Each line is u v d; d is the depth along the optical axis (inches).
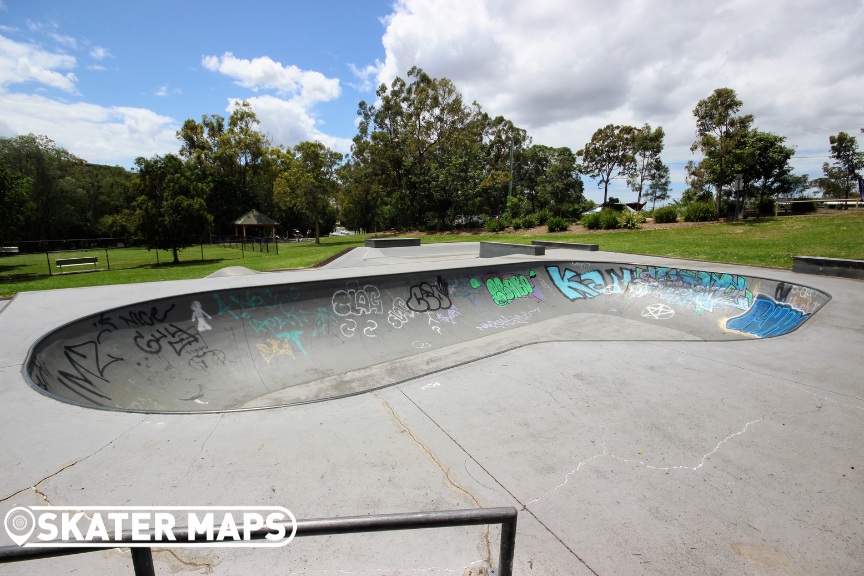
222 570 82.6
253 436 135.9
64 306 308.5
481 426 145.9
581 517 100.1
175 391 247.9
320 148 1403.8
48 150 1680.6
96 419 144.4
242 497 103.4
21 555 50.1
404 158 1397.6
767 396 169.8
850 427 144.0
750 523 98.5
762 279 397.1
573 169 1521.9
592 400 167.6
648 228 908.6
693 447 132.3
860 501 106.3
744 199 942.4
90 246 1679.4
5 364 193.9
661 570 84.8
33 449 124.5
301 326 325.1
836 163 1411.2
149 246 895.7
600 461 124.3
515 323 406.6
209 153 1734.7
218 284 388.8
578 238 884.0
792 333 256.8
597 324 400.5
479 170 1451.8
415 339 353.7
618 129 1685.5
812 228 695.1
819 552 89.9
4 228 672.4
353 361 312.7
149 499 101.8
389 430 142.2
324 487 108.8
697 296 422.9
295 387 274.2
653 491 110.2
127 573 80.5
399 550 88.8
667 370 200.1
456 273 422.9
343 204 2149.4
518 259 565.3
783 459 125.3
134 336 262.7
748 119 840.9
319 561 85.2
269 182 1988.2
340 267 553.6
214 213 1708.9
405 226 1595.7
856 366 201.5
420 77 1380.4
